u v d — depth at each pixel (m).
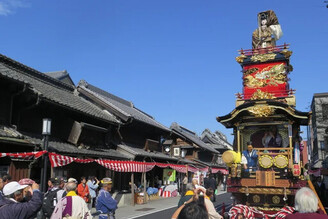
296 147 9.56
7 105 13.04
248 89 10.60
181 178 30.61
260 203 9.06
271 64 10.45
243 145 10.43
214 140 57.31
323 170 18.30
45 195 7.70
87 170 16.81
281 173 9.01
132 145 23.95
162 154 27.08
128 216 14.39
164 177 26.80
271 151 10.03
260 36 11.28
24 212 4.05
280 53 10.26
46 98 13.99
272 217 8.77
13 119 13.61
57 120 16.42
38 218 9.12
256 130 10.35
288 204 8.78
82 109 17.55
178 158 29.03
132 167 16.38
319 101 34.66
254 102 9.45
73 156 14.88
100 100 22.19
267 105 9.32
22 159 12.08
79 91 22.56
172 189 26.05
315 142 36.44
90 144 18.16
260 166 9.34
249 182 8.98
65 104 15.41
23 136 12.24
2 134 11.40
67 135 16.48
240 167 9.17
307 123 9.84
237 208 8.69
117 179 20.44
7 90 13.06
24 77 17.09
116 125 21.05
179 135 35.50
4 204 4.18
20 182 5.17
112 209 8.20
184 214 2.53
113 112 21.98
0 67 13.09
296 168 8.49
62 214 5.70
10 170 11.64
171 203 20.78
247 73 10.71
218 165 45.88
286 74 10.28
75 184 6.15
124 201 18.98
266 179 8.80
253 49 10.80
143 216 14.48
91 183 15.43
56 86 20.42
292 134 9.67
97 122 19.72
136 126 24.67
